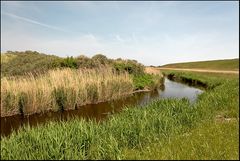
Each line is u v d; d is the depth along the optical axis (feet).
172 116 33.47
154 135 26.35
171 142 24.35
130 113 36.14
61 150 22.34
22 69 85.71
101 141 24.58
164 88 98.78
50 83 58.34
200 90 92.27
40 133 25.11
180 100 42.63
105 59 96.58
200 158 20.88
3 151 21.84
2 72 96.53
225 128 28.17
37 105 51.75
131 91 75.66
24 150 22.29
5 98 49.85
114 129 27.91
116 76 74.79
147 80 93.61
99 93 62.59
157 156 21.08
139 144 24.94
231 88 65.05
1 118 48.60
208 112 37.35
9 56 172.76
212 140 24.56
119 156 21.56
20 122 46.11
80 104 58.80
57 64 85.40
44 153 21.56
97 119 46.91
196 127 29.91
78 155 22.21
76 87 57.00
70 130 25.59
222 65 321.32
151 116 31.37
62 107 55.06
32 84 54.49
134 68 97.86
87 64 85.97
